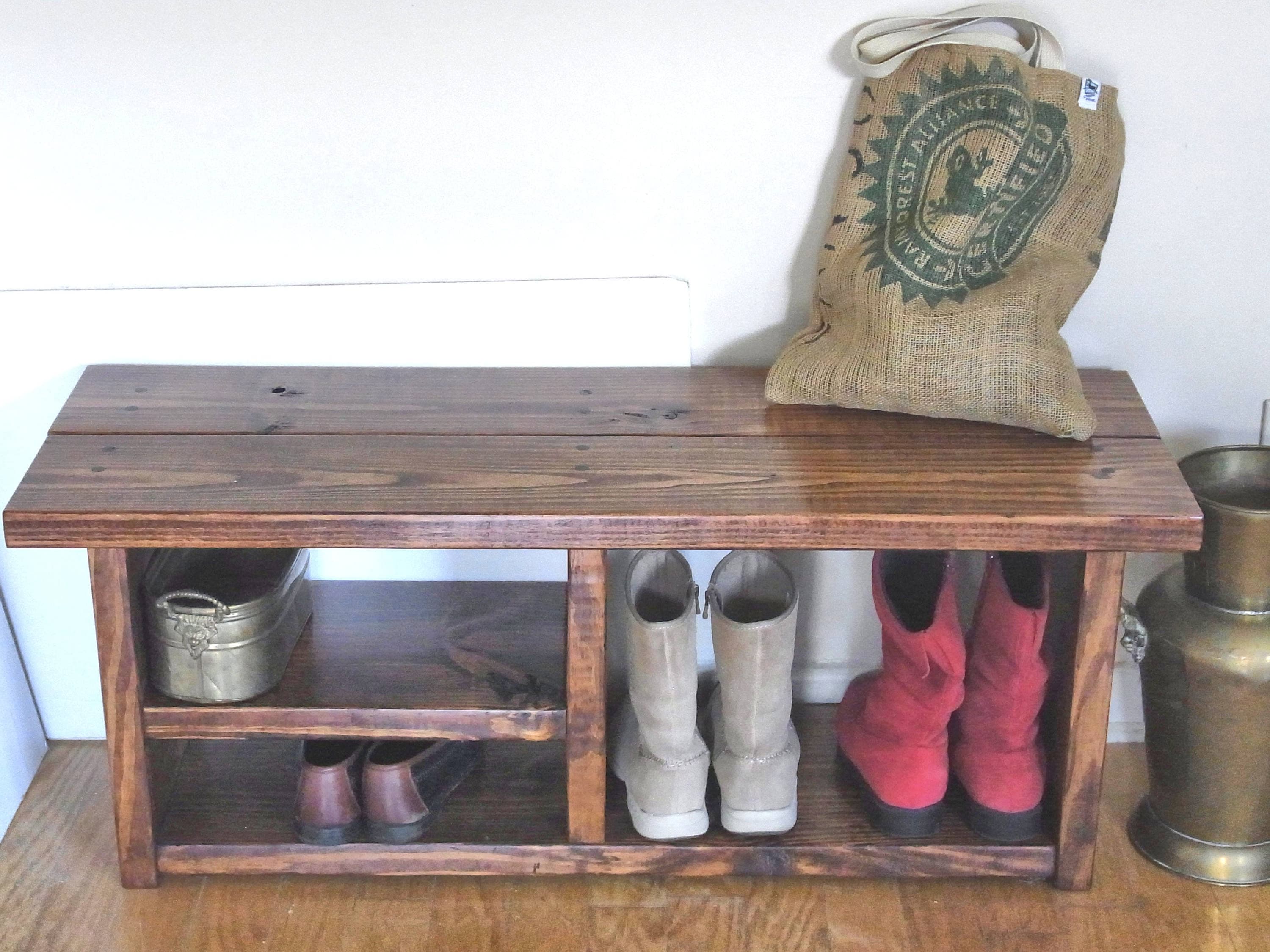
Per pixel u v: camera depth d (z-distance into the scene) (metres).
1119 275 1.59
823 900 1.54
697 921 1.51
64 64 1.47
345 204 1.55
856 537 1.30
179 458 1.39
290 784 1.61
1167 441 1.69
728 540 1.30
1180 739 1.52
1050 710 1.53
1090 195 1.46
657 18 1.45
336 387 1.55
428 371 1.59
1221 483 1.54
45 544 1.31
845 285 1.47
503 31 1.46
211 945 1.48
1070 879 1.53
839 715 1.66
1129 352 1.63
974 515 1.29
